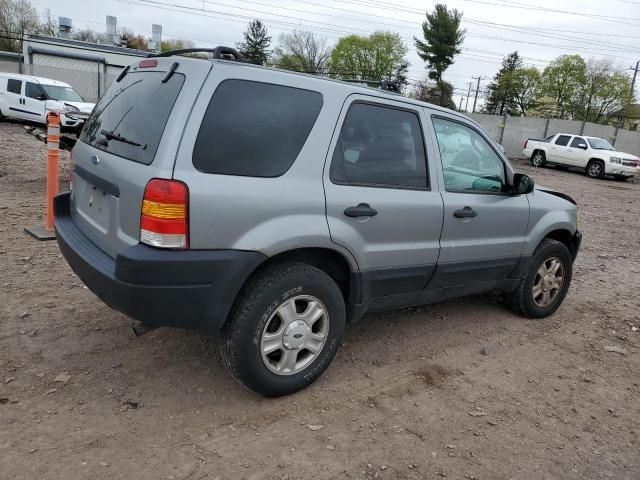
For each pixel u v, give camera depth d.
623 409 3.63
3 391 3.16
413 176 3.76
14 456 2.64
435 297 4.18
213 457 2.77
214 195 2.80
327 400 3.38
